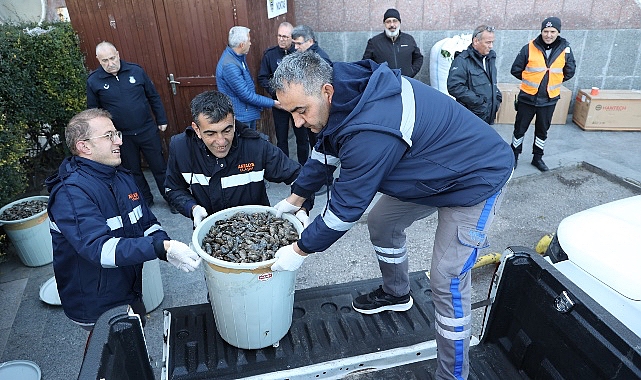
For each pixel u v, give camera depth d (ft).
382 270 7.38
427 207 6.89
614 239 7.80
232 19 15.35
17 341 9.89
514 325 5.94
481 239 5.93
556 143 20.30
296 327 7.15
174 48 16.07
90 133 6.57
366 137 5.09
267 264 5.92
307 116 5.38
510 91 21.94
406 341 6.91
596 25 21.61
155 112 14.90
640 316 6.50
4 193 12.52
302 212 7.29
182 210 7.75
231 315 6.35
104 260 6.19
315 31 22.54
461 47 20.80
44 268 12.52
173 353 6.63
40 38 14.88
